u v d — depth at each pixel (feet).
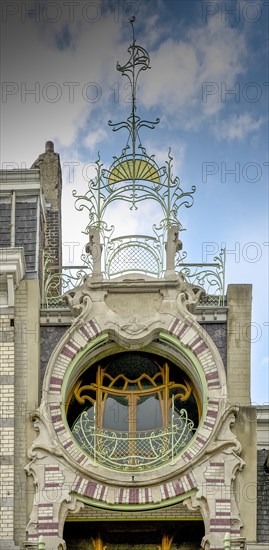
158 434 100.53
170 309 101.81
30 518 97.40
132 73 109.09
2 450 98.43
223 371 100.32
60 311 102.58
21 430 99.45
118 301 102.12
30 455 98.58
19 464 98.73
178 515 100.94
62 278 104.32
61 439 99.14
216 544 96.89
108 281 102.22
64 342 101.04
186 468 98.32
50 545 96.84
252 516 97.66
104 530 101.91
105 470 98.43
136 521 101.71
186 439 100.48
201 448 98.73
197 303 102.37
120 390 102.12
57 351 100.83
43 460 98.58
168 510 100.83
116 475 98.27
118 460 99.55
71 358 100.83
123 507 97.96
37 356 101.04
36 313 101.81
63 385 100.32
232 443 98.84
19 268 100.89
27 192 106.42
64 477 98.27
